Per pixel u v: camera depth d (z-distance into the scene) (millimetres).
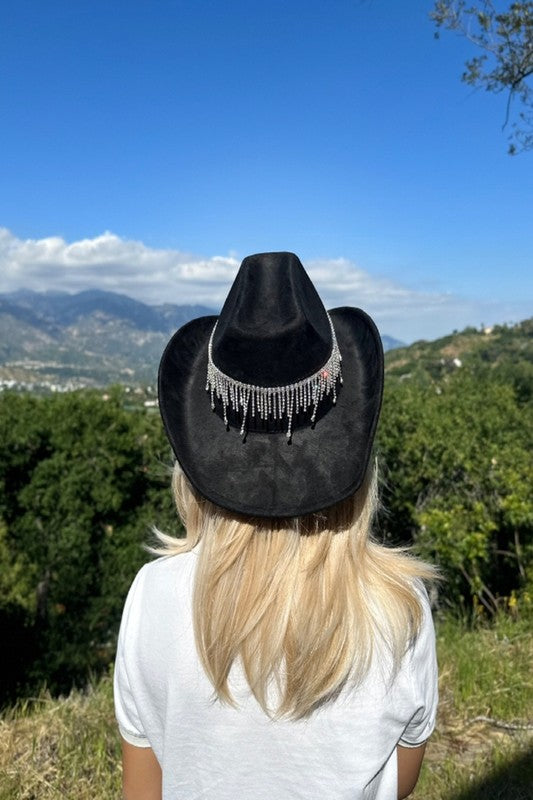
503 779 2924
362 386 1208
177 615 1151
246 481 1129
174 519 14383
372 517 1170
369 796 1114
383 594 1114
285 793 1113
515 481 7555
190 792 1146
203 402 1242
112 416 14250
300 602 1083
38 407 14484
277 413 1138
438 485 9844
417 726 1165
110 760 3018
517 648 4410
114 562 14141
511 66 6750
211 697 1120
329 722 1096
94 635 14055
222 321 1202
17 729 3346
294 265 1203
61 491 13812
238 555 1110
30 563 13641
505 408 12109
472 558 6820
